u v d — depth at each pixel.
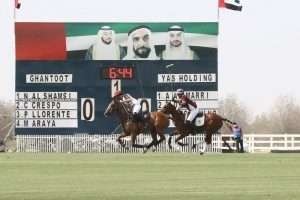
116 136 86.25
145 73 86.12
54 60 86.12
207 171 47.22
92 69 86.19
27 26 86.06
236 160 61.44
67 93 86.19
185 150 87.75
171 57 86.25
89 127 86.31
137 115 75.38
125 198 30.72
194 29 86.25
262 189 34.59
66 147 86.19
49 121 86.25
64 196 31.62
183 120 75.81
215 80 86.12
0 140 91.19
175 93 85.94
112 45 86.31
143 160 61.38
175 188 35.19
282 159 63.34
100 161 59.69
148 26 86.25
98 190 34.22
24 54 86.00
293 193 32.62
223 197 30.94
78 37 86.25
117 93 75.44
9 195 32.19
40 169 49.41
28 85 86.06
